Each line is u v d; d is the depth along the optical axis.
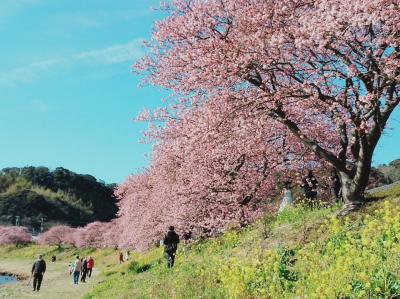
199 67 15.02
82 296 23.33
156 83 17.38
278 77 17.25
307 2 13.87
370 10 10.83
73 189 197.75
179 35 15.46
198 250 19.69
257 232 15.62
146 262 25.95
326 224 11.80
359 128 12.88
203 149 19.70
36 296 25.89
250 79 14.61
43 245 110.38
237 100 15.05
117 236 76.31
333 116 14.51
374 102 12.67
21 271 64.62
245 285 9.46
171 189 26.06
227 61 13.81
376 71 12.40
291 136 21.83
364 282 7.27
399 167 48.91
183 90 16.62
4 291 28.78
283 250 11.72
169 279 14.30
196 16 14.83
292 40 13.38
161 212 30.11
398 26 11.30
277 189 23.98
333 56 14.23
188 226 24.42
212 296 10.49
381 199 13.36
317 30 11.45
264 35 13.54
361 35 13.22
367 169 13.37
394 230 9.52
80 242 98.75
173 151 22.45
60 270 58.84
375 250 8.77
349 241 10.32
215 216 23.55
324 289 7.36
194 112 16.89
